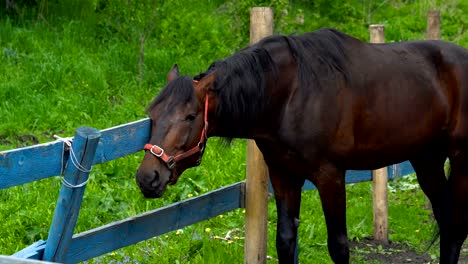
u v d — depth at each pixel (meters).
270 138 5.49
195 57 12.45
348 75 5.57
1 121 9.79
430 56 6.05
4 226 7.02
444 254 6.52
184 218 5.76
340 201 5.63
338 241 5.70
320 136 5.43
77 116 10.07
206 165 8.84
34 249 4.61
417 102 5.83
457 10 15.15
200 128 5.02
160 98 4.98
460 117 6.02
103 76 11.20
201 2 14.45
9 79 10.85
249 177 6.19
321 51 5.55
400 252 7.61
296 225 5.88
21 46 11.94
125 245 5.28
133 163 8.64
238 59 5.27
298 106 5.39
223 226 7.63
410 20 14.70
